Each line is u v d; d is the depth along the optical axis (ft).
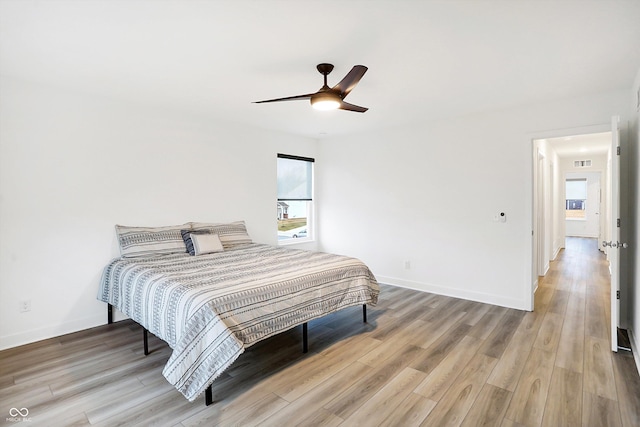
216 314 7.20
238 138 15.67
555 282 16.97
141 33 7.21
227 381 8.00
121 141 12.01
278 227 18.24
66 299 10.88
